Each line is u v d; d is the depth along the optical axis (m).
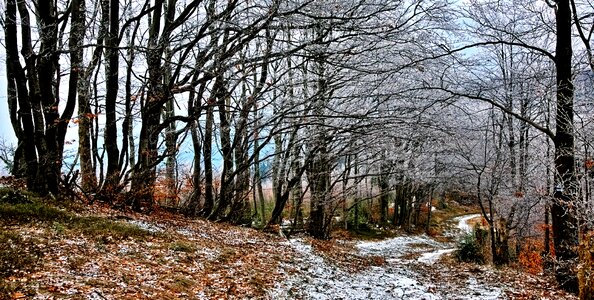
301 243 15.97
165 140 17.92
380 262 16.02
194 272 8.33
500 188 19.41
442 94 17.59
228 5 13.91
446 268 15.95
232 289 7.84
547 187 16.89
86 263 7.16
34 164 11.19
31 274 6.12
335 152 20.42
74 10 11.97
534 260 17.67
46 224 9.04
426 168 24.77
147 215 13.33
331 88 17.58
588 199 10.01
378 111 16.69
